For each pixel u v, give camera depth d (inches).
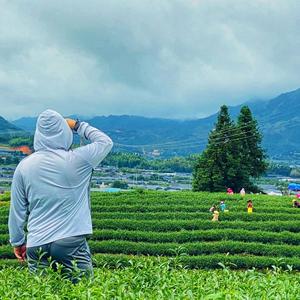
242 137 3280.0
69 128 470.9
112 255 1498.5
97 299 347.3
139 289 396.5
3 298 371.2
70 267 444.8
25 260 489.1
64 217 445.1
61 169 448.1
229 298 327.3
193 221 1717.5
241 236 1604.3
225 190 3161.9
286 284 397.7
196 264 1435.8
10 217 466.3
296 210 1911.9
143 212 1873.8
